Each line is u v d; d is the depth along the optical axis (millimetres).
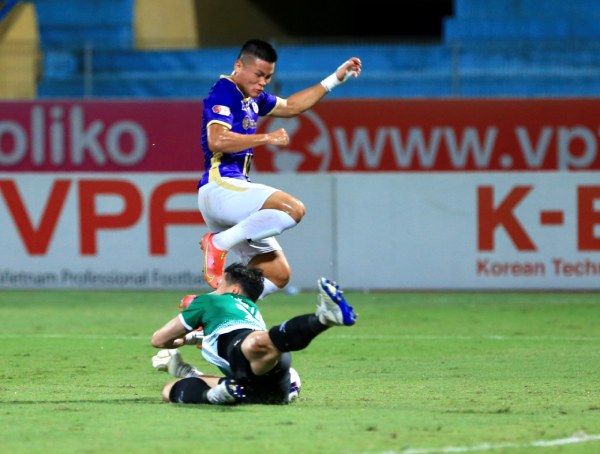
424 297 38312
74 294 39625
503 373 22188
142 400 17969
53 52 56812
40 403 17609
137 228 40219
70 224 40438
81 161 47969
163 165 47656
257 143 17984
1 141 48156
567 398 18531
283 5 69000
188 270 40094
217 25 64062
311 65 56688
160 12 61062
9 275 40781
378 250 39594
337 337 28656
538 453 13234
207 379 17453
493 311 34500
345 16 73438
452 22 57094
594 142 46094
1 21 57188
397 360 24359
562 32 56875
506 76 54312
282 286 19328
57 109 47875
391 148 46688
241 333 16531
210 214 18891
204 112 18641
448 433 14484
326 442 13789
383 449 13297
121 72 57469
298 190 39562
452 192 39219
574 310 34656
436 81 54656
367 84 54906
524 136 46312
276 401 17312
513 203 39031
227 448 13430
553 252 39031
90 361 24188
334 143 46719
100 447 13539
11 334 29344
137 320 32469
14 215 40656
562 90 54156
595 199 38844
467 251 39281
